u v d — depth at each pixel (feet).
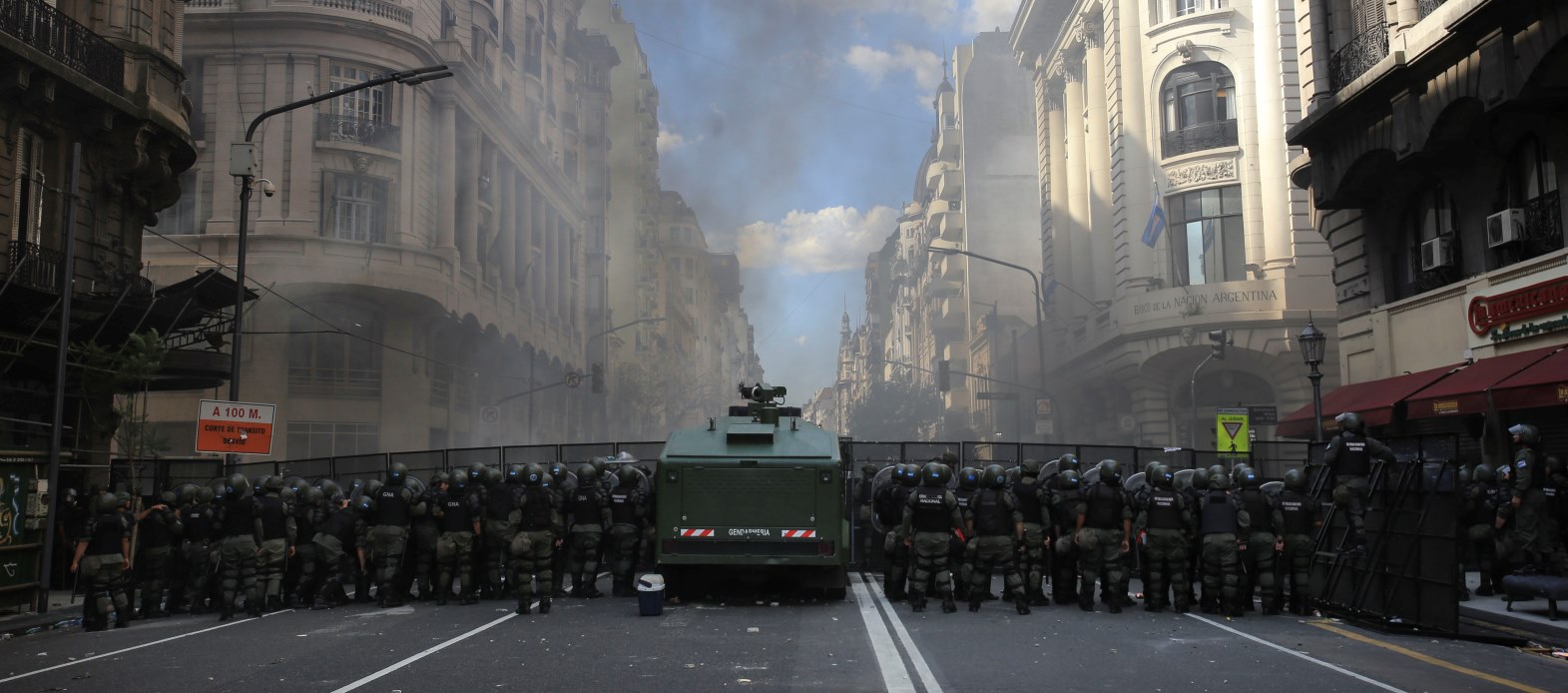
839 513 42.47
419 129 127.75
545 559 39.75
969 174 246.06
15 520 43.65
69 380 57.26
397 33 122.62
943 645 31.53
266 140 117.08
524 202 168.55
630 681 25.71
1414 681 26.40
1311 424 67.56
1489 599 42.78
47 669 28.50
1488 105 50.57
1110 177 137.28
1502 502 41.83
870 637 33.19
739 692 24.38
